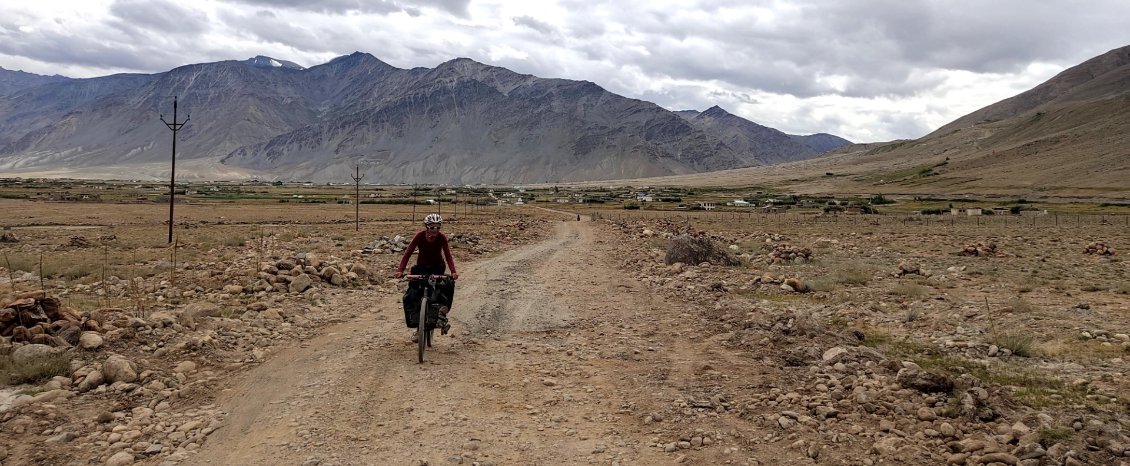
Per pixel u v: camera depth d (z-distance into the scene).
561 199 176.75
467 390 8.20
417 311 10.08
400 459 6.09
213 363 9.16
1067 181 168.88
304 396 7.87
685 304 15.08
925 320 13.18
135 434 6.55
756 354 9.95
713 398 7.76
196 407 7.48
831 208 108.50
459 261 24.47
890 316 13.71
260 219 71.50
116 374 8.04
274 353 9.94
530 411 7.45
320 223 65.25
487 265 23.03
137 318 10.23
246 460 6.07
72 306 13.03
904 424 6.80
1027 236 46.75
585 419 7.24
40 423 6.71
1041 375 9.03
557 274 20.75
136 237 40.62
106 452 6.19
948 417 6.97
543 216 91.56
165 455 6.17
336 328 11.87
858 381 8.05
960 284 19.36
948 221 75.56
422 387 8.27
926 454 6.09
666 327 12.33
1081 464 5.72
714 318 13.12
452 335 11.37
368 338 11.00
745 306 14.46
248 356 9.63
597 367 9.38
